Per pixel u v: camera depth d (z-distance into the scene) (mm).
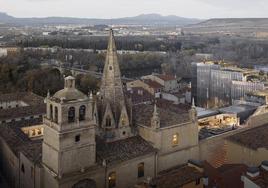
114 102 76000
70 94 65812
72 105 65062
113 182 71375
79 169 67188
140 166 74625
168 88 193000
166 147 78625
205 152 87750
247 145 84188
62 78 188750
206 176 65312
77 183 66625
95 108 75562
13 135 91375
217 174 68688
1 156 93312
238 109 117062
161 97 169000
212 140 88750
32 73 182000
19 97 134250
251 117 100000
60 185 64750
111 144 75062
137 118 81000
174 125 79062
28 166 74562
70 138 65500
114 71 75750
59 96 65562
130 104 79188
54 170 66250
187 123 81812
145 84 182125
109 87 75875
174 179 62719
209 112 113625
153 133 76375
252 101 134000
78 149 66750
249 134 88562
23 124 100250
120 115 76125
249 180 58531
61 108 63781
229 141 88375
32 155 74125
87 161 68188
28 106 116375
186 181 62156
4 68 182000
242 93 191875
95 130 76250
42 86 173500
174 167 80500
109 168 70125
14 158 82688
